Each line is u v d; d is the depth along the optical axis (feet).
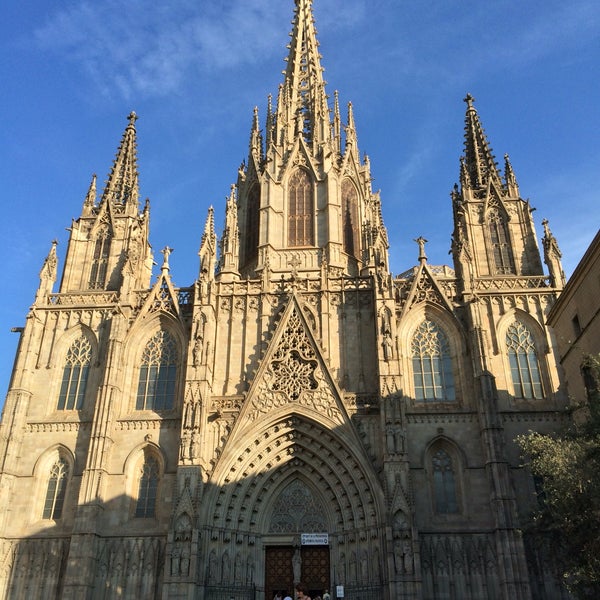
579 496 124.26
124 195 254.88
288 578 184.03
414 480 183.62
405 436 179.01
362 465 182.29
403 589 161.27
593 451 121.29
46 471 198.80
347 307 211.61
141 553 182.19
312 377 197.47
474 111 261.65
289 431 192.95
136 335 215.10
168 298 219.00
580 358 180.96
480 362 192.34
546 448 140.26
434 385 200.44
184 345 210.79
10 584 182.09
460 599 168.96
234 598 172.96
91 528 180.04
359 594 170.30
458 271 217.56
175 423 198.90
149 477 194.80
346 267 245.65
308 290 214.28
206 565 173.68
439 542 175.94
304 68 300.81
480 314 207.21
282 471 193.57
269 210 248.11
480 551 173.99
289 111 276.62
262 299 214.48
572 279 182.29
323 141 266.16
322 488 190.29
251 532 185.47
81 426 202.69
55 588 180.24
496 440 180.65
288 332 204.95
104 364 211.41
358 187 269.03
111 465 193.98
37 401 208.95
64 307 221.87
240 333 211.61
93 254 239.09
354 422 189.16
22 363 211.20
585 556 126.21
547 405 195.00
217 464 184.96
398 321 207.72
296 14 314.14
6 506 190.80
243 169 278.26
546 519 140.97
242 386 202.08
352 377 200.75
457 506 182.29
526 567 165.07
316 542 183.93
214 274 234.38
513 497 173.37
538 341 205.46
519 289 212.02
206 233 220.43
